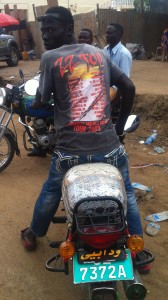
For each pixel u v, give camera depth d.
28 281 3.20
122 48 5.05
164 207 4.29
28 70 13.48
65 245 2.27
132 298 2.26
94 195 2.30
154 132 6.78
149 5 18.52
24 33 18.72
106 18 16.94
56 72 2.66
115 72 2.83
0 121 5.10
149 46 17.70
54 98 2.77
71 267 3.31
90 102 2.65
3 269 3.35
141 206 4.31
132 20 17.27
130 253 2.34
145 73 11.97
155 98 7.41
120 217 2.34
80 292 3.06
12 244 3.70
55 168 2.85
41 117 4.90
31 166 5.55
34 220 3.16
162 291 3.04
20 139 6.78
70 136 2.67
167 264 3.35
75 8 25.66
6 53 14.57
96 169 2.53
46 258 3.48
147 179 5.02
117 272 2.26
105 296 2.21
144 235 3.76
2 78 11.77
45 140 4.97
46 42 2.94
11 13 20.42
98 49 2.82
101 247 2.29
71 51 2.72
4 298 3.01
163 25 17.66
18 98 4.91
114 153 2.72
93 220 2.36
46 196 3.00
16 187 4.90
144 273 3.20
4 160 5.24
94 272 2.26
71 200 2.35
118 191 2.35
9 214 4.25
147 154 5.96
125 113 3.00
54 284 3.16
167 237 3.73
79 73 2.64
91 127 2.65
